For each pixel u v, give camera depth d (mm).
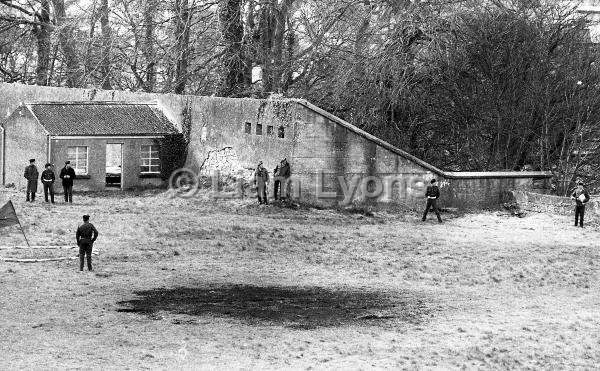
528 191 60594
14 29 85500
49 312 34500
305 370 28141
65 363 28281
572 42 63156
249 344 30812
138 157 67812
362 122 65562
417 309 36094
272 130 61312
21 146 68812
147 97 71000
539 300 37844
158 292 37969
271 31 72375
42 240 48156
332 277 41625
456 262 45125
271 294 38094
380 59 64562
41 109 68188
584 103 61188
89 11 76312
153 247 47312
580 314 35625
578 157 61281
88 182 67062
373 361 29203
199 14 73000
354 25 68750
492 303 37188
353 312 35438
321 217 57875
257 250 47312
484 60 63094
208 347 30359
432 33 64000
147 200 63375
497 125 63000
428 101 65188
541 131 62156
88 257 41531
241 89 72562
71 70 78938
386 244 49562
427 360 29422
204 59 73938
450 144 66000
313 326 33344
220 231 52094
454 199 59844
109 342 30734
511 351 30672
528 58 62625
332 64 70000
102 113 68688
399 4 64750
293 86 71938
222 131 65000
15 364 28094
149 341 30984
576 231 53781
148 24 74812
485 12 64438
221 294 37906
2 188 68688
